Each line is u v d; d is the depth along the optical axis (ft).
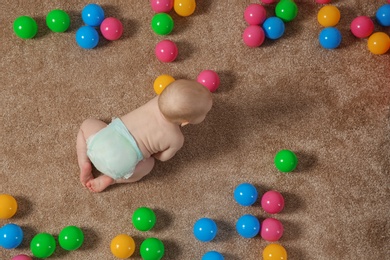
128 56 6.31
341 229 5.98
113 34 6.13
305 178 6.08
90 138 5.66
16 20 6.13
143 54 6.31
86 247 5.96
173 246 5.97
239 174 6.11
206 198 6.07
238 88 6.26
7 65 6.27
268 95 6.25
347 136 6.15
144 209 5.81
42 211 6.02
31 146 6.13
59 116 6.19
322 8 6.24
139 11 6.41
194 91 5.21
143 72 6.28
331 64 6.31
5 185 6.05
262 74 6.29
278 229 5.76
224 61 6.32
